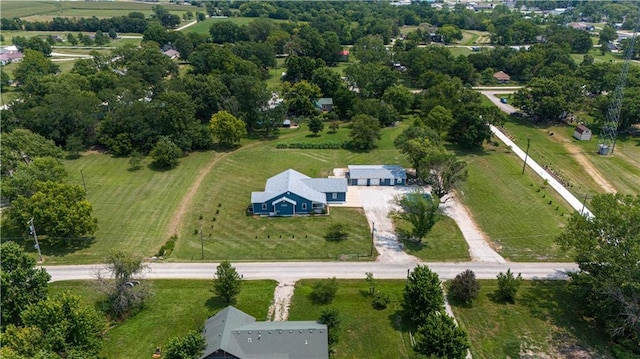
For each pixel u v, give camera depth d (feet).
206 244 257.55
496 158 373.40
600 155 380.58
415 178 338.34
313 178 322.34
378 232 270.87
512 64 638.53
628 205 197.06
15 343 149.48
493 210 295.28
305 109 480.64
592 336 191.52
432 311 190.39
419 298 191.83
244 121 427.33
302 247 255.70
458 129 399.24
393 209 297.12
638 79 491.31
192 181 333.42
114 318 198.49
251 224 278.87
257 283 224.12
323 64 597.11
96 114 403.54
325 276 230.48
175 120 379.76
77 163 357.82
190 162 367.04
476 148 393.70
